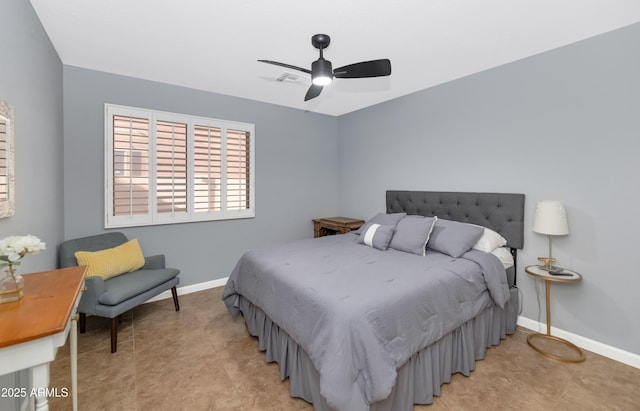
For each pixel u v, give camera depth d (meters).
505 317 2.52
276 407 1.74
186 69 2.91
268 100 3.95
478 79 2.97
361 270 2.15
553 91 2.47
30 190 1.87
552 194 2.49
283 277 2.06
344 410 1.35
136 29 2.17
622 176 2.15
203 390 1.88
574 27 2.13
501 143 2.81
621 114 2.14
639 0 1.81
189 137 3.43
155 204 3.26
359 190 4.43
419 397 1.74
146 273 2.78
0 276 1.21
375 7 1.89
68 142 2.79
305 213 4.52
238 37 2.28
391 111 3.88
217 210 3.70
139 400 1.78
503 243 2.70
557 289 2.50
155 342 2.44
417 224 2.79
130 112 3.07
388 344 1.55
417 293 1.79
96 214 2.95
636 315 2.11
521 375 2.03
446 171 3.28
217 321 2.83
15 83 1.63
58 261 2.54
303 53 2.55
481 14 1.97
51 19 2.04
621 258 2.16
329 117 4.73
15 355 0.92
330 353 1.45
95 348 2.33
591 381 1.96
